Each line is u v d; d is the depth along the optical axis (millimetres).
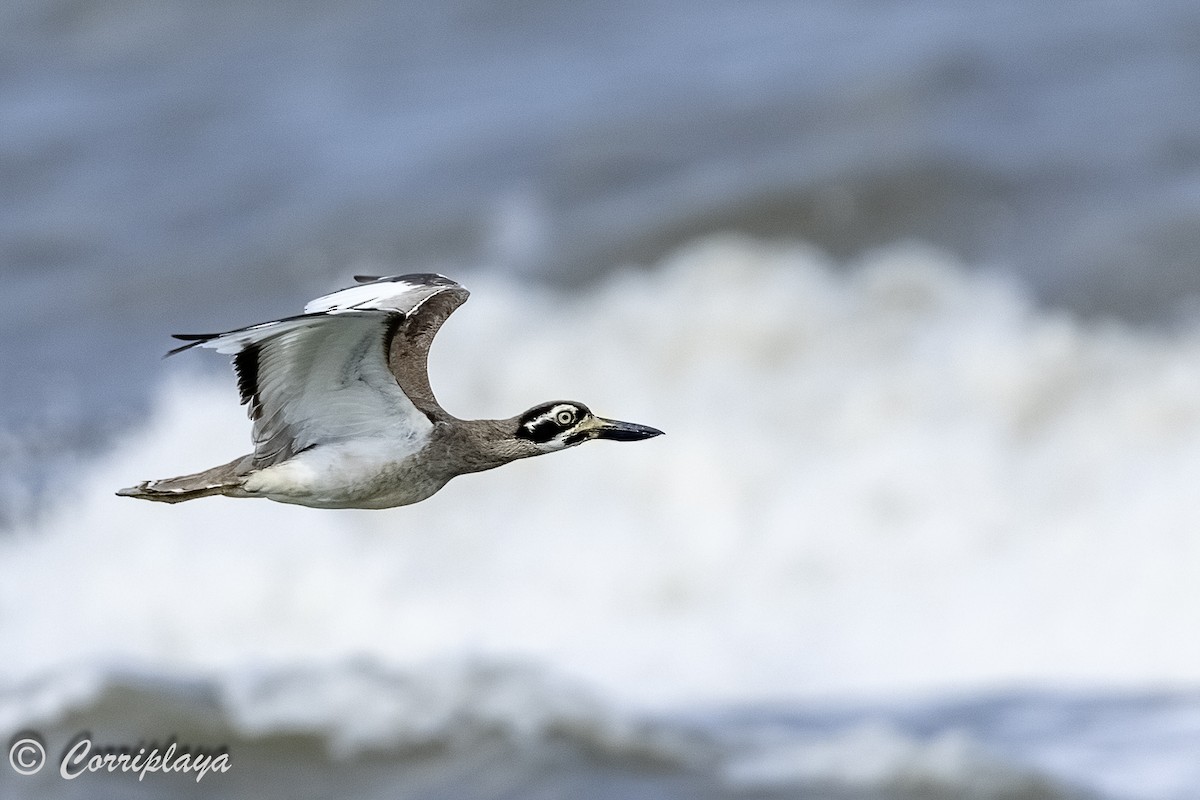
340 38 33406
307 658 16797
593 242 24016
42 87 33750
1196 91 25297
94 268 26281
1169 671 14977
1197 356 19469
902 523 17906
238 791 13250
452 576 17781
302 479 9422
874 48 28203
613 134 26891
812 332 21062
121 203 28281
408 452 9617
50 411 21625
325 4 34906
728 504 18391
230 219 27094
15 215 28359
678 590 17672
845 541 17844
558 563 17891
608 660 15984
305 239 25766
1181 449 18094
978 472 18250
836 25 29828
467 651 16578
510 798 12883
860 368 20188
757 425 19328
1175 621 15734
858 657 15688
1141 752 13258
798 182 24203
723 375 20469
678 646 16203
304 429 9484
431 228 25406
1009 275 21797
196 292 25125
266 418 9430
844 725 14031
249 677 15164
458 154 27469
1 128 31844
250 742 13875
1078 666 15219
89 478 19891
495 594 17578
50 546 18734
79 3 36438
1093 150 24188
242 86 32094
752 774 13047
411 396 9922
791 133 25922
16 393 22250
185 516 18453
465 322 22078
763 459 18797
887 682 15102
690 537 18094
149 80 33219
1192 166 23547
